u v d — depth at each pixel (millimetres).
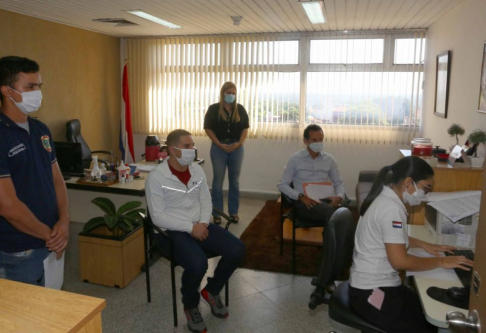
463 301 1565
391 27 4883
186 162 2568
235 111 4285
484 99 2926
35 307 919
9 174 1696
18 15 4316
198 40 5629
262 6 3750
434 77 4531
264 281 3213
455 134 3342
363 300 1811
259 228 4406
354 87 5230
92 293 2979
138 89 5969
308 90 5371
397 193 1820
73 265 3441
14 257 1798
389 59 5090
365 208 1879
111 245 2992
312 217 3246
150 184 2568
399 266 1721
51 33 4781
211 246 2602
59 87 4984
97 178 3492
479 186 2445
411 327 1725
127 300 2889
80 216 4074
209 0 3523
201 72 5691
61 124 5066
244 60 5523
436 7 3768
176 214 2625
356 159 5379
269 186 5750
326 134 5398
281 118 5516
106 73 5836
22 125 1778
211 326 2600
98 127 5754
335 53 5219
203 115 5789
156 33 5578
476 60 3158
